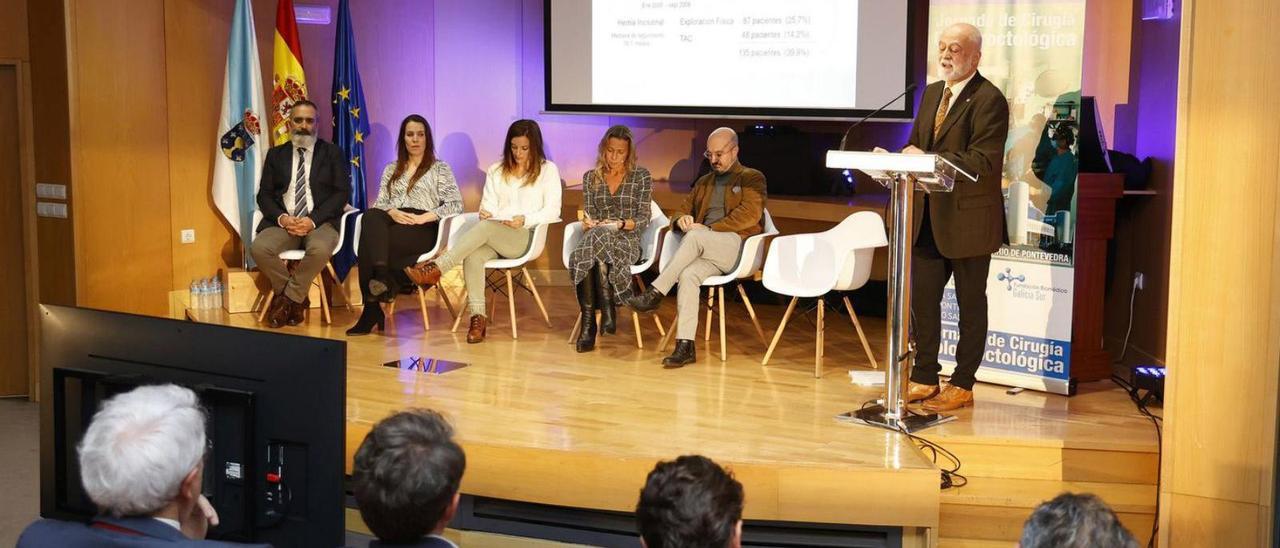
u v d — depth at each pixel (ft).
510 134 20.49
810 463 12.68
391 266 20.20
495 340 19.58
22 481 16.67
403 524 6.70
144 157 21.27
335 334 20.02
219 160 22.12
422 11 25.09
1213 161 12.19
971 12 16.12
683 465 7.08
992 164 14.49
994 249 14.78
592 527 13.24
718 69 23.35
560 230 25.99
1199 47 12.12
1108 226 17.13
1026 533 6.89
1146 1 18.58
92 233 20.54
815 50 22.68
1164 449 12.80
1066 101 15.64
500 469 13.26
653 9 23.62
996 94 14.60
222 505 7.75
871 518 12.60
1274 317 12.06
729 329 21.11
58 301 20.74
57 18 19.93
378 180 24.97
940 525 13.58
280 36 22.49
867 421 14.43
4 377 21.13
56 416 8.01
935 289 15.33
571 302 23.66
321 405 7.50
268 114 23.22
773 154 23.45
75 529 6.91
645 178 19.35
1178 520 12.83
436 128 25.57
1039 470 14.17
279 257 20.66
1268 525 12.28
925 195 15.11
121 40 20.71
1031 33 15.79
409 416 6.97
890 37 22.13
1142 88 18.92
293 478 7.65
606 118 25.93
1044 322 16.21
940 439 14.14
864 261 17.02
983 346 15.30
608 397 15.69
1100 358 17.26
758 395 15.89
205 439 7.04
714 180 19.04
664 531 6.89
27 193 20.66
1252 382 12.26
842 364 18.10
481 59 25.71
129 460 6.62
